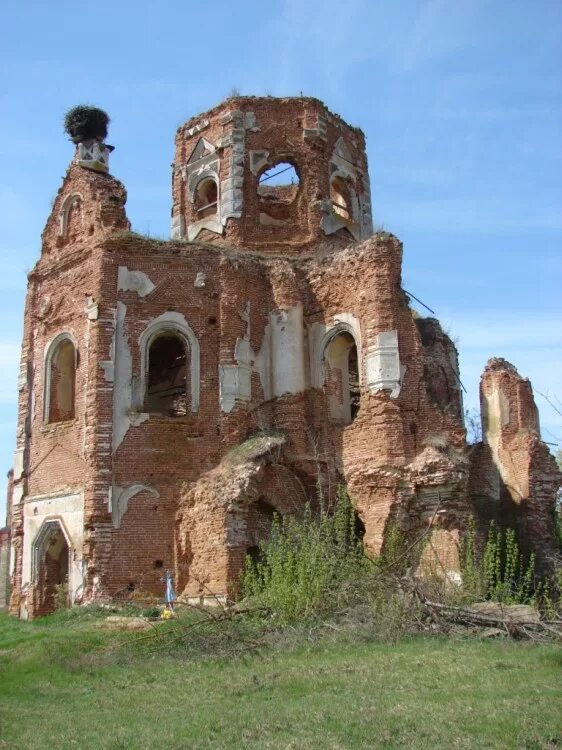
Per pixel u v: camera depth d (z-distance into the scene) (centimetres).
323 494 2470
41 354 2691
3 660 1573
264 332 2656
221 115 3150
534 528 2567
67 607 2316
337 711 1055
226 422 2478
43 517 2511
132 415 2411
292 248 3025
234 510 2222
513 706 1044
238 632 1623
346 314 2616
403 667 1312
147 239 2566
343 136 3294
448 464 2286
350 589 1764
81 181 2753
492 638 1564
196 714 1084
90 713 1131
